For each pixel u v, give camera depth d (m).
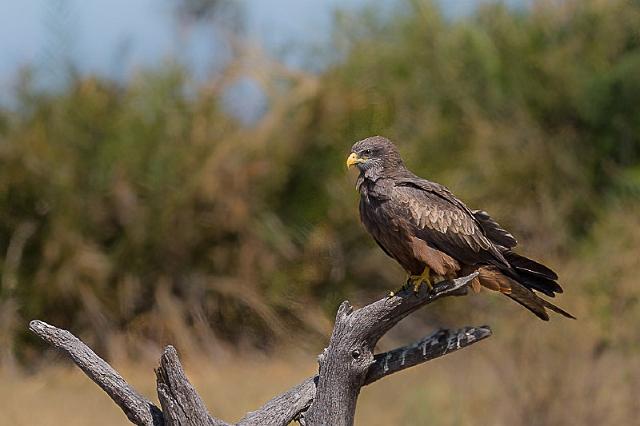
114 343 17.25
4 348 16.91
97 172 17.81
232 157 18.17
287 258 18.08
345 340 7.21
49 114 18.19
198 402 7.11
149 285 17.72
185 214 17.81
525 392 12.24
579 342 13.02
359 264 18.22
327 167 18.41
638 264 15.51
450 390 12.87
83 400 13.84
